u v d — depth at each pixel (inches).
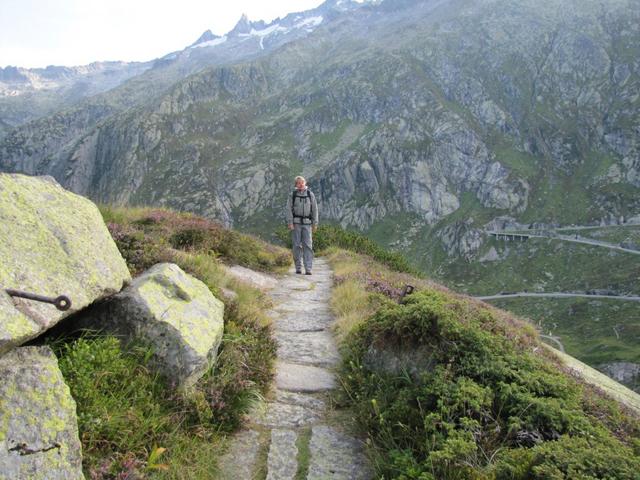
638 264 7155.5
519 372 197.3
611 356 4463.6
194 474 148.3
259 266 561.9
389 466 156.1
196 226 542.3
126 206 609.3
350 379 226.4
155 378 173.6
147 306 187.3
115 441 143.5
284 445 178.4
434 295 283.4
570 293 7071.9
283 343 299.6
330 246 932.0
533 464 138.9
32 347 132.3
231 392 195.8
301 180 581.9
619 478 127.9
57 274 154.8
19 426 110.4
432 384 185.9
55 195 194.9
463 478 141.3
